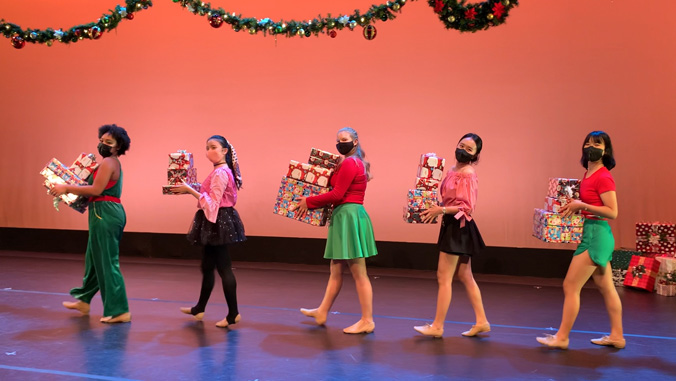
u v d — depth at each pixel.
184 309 4.60
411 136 7.07
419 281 6.36
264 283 6.15
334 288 4.47
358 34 7.19
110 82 7.93
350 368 3.52
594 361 3.70
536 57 6.71
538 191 6.74
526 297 5.63
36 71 8.14
